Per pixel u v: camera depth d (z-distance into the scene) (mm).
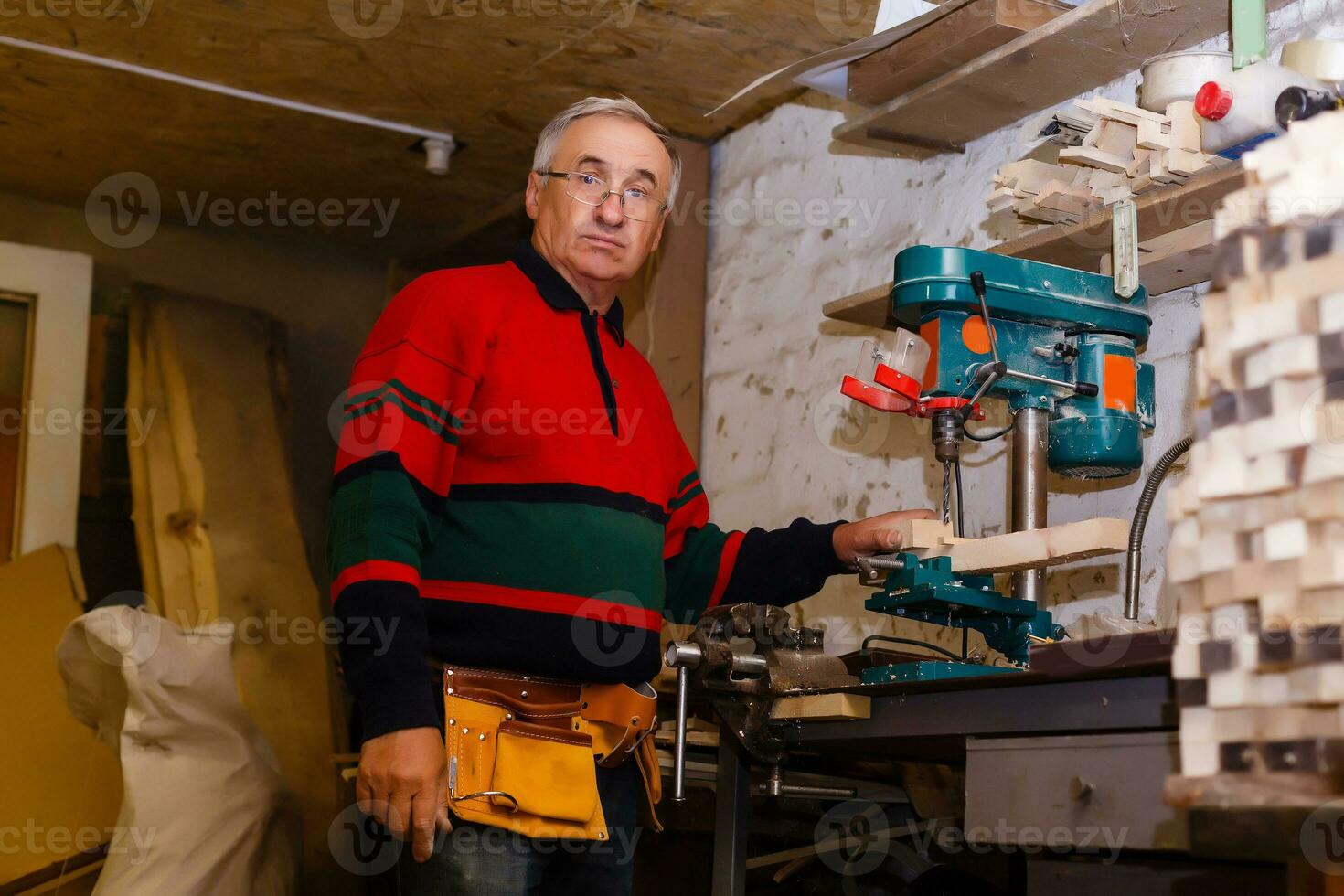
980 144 2734
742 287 3457
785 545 2098
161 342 4281
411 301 1803
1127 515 2285
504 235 4398
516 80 3240
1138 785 1359
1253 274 1152
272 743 3625
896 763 2502
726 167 3584
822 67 2648
